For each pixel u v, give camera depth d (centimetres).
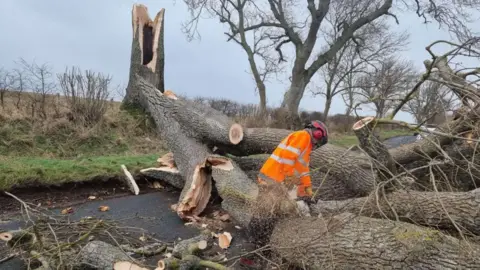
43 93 934
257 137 604
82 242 394
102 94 985
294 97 1997
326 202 440
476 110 416
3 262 369
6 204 547
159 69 1099
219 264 342
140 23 1083
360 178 460
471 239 321
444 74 388
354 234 321
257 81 2136
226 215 551
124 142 953
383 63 2267
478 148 428
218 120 628
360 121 381
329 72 2673
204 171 580
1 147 784
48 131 871
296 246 346
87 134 902
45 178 605
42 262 339
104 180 658
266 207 400
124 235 459
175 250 384
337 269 319
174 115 668
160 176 679
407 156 493
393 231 306
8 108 904
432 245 282
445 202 358
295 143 402
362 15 1988
